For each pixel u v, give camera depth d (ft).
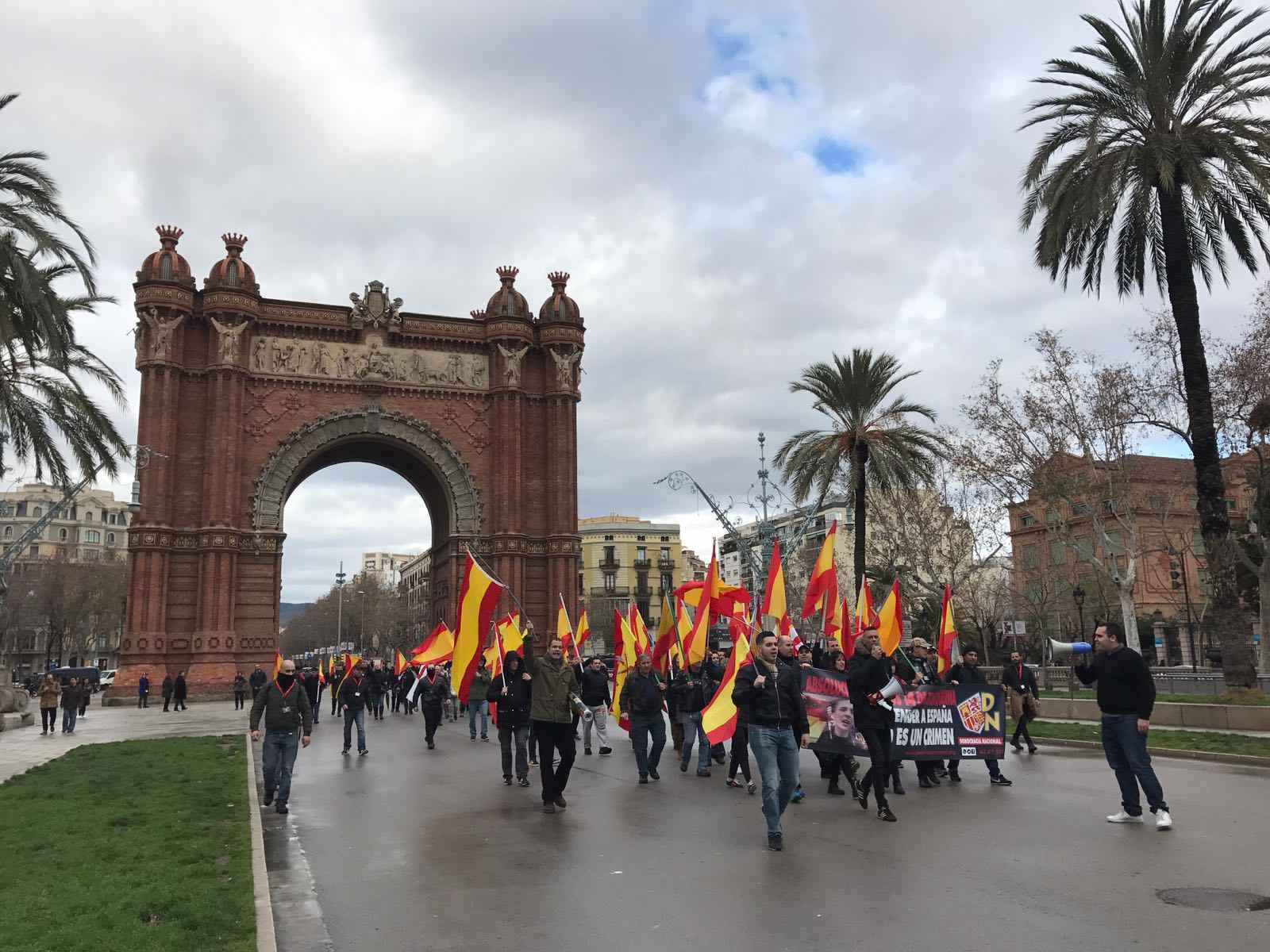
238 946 25.43
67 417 120.88
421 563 650.02
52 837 41.24
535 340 216.33
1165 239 101.55
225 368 188.03
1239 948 25.43
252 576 186.39
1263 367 123.65
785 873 34.88
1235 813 45.70
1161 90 100.37
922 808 49.14
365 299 204.85
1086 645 68.69
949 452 155.94
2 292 96.84
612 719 120.06
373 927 29.66
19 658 501.15
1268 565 122.72
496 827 46.21
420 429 203.72
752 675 39.86
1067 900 30.32
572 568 206.08
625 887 33.53
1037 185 108.27
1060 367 142.00
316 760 80.28
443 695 94.68
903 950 25.84
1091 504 152.35
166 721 127.65
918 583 189.37
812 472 158.51
